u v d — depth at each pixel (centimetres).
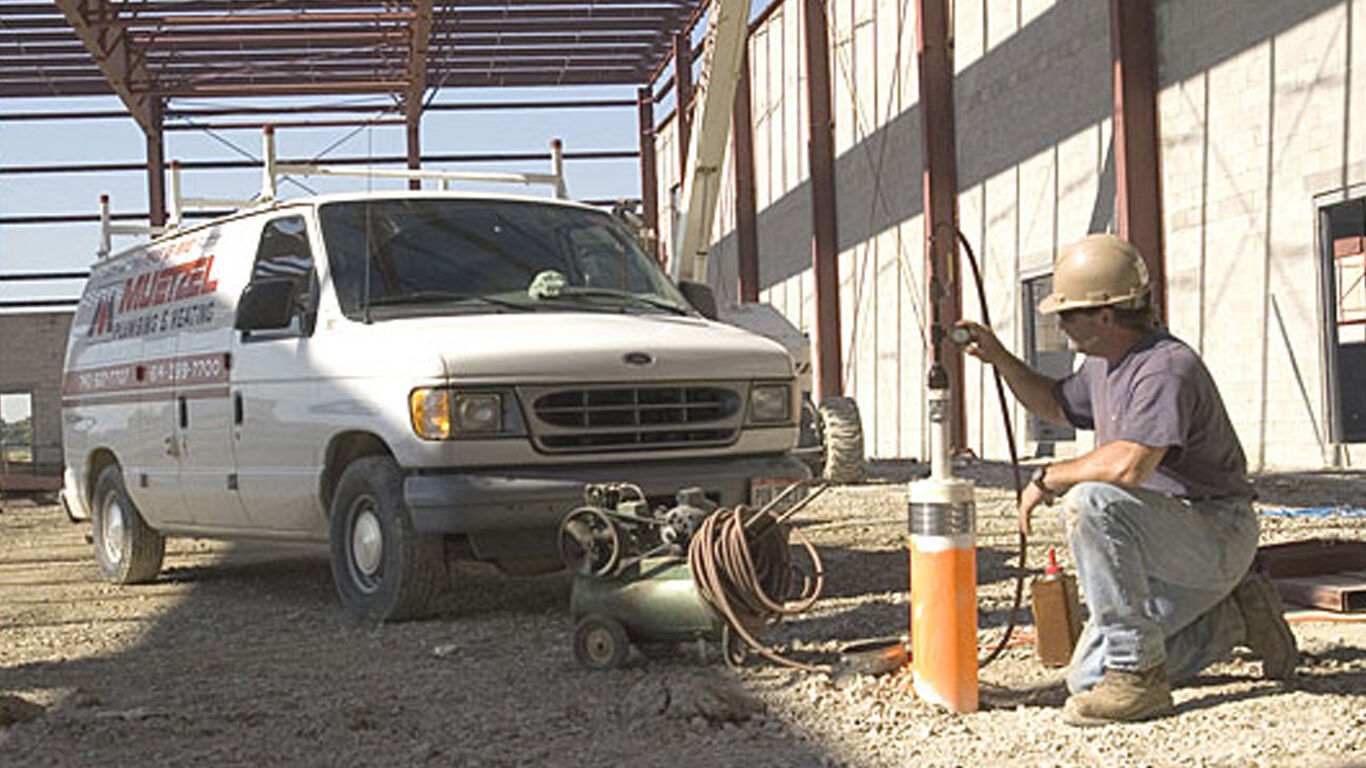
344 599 733
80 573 1052
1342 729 432
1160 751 419
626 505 590
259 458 788
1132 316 451
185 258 898
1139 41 1855
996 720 464
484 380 688
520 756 443
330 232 781
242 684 577
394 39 3741
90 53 3544
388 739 472
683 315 809
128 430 923
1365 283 1530
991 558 891
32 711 520
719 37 1512
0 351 4219
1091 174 2019
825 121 3098
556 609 743
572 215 843
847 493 1549
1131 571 450
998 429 2308
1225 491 466
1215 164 1747
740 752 438
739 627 551
